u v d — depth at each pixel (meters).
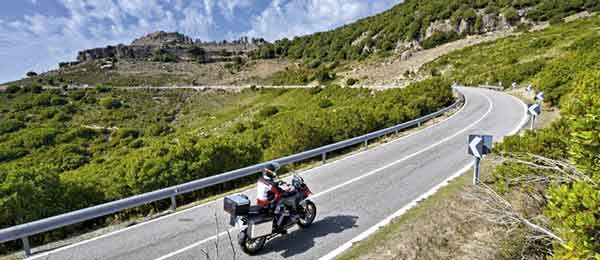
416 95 28.81
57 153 43.56
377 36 129.00
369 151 13.92
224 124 60.44
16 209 7.47
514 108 22.78
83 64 185.62
